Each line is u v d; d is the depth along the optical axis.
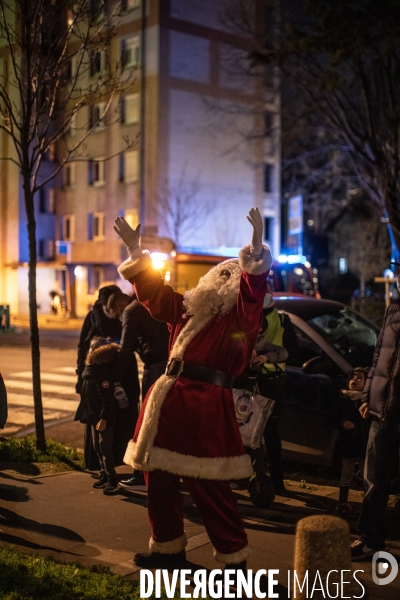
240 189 35.75
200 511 4.15
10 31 7.48
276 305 7.75
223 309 4.15
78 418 6.37
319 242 47.09
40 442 7.55
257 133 35.72
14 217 38.31
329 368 6.70
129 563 4.55
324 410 6.64
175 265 25.86
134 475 6.37
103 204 35.50
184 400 4.06
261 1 16.64
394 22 12.43
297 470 7.27
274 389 6.04
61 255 38.59
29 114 7.22
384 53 12.59
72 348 20.30
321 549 3.11
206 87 33.88
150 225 32.69
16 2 7.04
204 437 4.02
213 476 3.98
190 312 4.23
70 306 35.78
